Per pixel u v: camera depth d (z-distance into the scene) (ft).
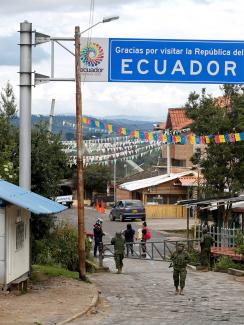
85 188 299.58
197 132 120.06
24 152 70.28
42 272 73.26
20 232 59.62
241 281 78.07
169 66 71.46
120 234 90.84
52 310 51.21
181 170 225.15
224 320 49.60
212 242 96.07
